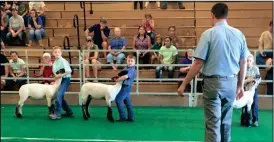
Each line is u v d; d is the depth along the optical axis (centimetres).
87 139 557
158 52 889
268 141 551
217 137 366
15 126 636
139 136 575
